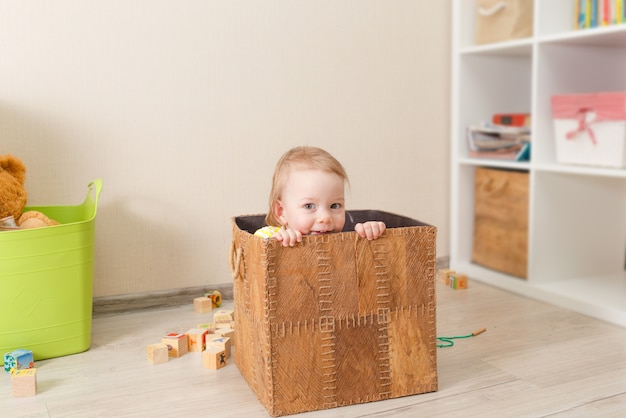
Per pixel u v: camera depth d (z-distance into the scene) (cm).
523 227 217
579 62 209
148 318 193
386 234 132
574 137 198
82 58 187
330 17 215
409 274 135
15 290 153
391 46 226
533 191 208
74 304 162
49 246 155
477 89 236
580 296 197
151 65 195
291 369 129
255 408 133
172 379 148
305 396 130
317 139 218
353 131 223
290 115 213
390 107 228
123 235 198
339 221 143
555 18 203
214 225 208
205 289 209
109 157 194
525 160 217
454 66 233
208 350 157
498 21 221
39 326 157
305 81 214
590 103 190
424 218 240
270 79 209
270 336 126
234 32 203
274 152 213
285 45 210
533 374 148
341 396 132
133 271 200
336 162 142
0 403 136
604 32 181
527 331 177
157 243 202
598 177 220
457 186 238
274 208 146
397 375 136
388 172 231
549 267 215
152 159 198
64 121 188
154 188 200
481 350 163
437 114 237
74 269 160
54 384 145
